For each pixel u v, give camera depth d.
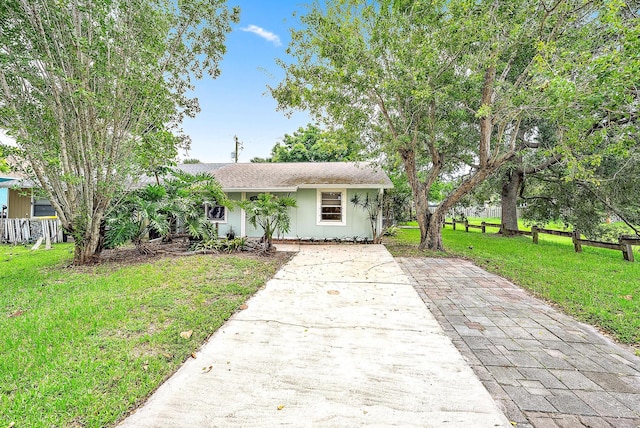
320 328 3.58
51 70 5.94
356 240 11.41
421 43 7.01
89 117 6.53
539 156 11.30
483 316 4.02
